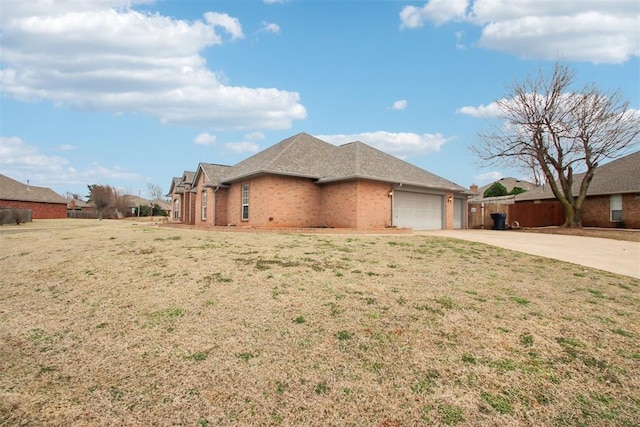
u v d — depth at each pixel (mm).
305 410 2867
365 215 16703
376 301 5242
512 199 33062
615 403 3020
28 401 3016
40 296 5855
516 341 4105
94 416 2818
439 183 20406
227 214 22109
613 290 6441
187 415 2814
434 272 7160
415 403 2965
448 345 3963
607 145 19859
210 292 5684
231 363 3574
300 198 17891
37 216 42844
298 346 3904
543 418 2814
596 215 24203
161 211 62375
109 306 5258
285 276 6539
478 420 2773
